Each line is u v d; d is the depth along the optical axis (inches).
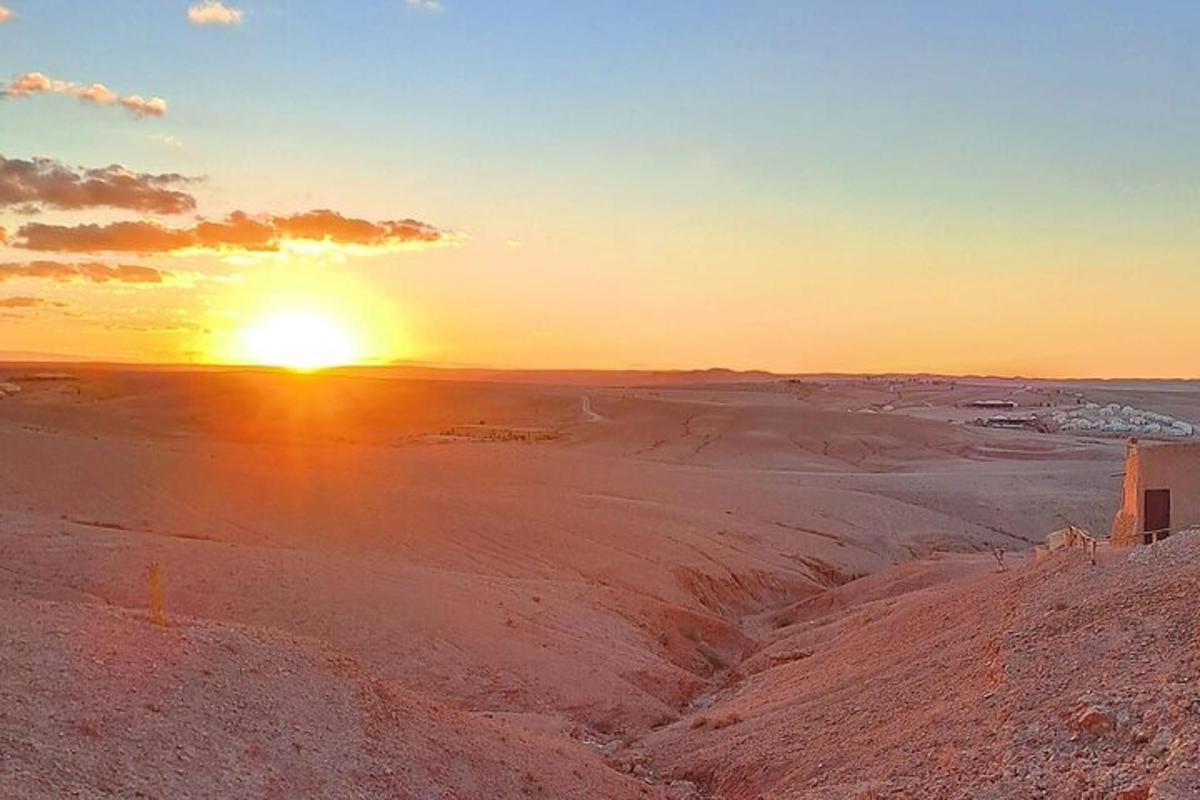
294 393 5748.0
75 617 655.1
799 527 2437.3
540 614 1300.4
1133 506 1213.1
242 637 684.1
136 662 593.9
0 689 517.3
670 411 5349.4
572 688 1070.4
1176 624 663.1
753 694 1034.1
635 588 1702.8
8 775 441.4
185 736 533.6
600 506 2271.2
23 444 1964.8
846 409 7022.6
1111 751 531.2
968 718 652.7
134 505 1680.6
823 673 985.5
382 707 668.7
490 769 660.1
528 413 5575.8
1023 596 860.6
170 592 1107.3
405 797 578.6
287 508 1795.0
